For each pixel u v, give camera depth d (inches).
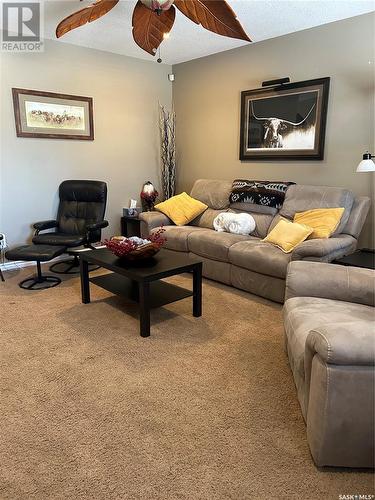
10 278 151.3
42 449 63.1
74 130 174.1
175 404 74.8
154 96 201.6
